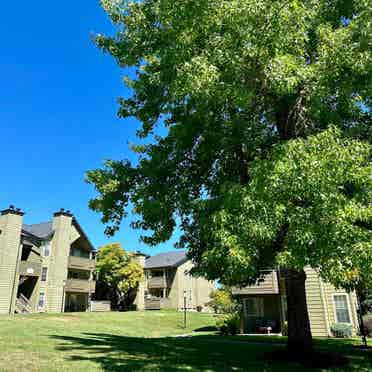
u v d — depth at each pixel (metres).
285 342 15.69
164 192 9.63
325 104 7.66
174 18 7.64
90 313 32.72
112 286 45.09
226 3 6.77
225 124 8.52
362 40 7.11
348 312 18.50
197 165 10.05
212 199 7.55
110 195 10.46
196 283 49.84
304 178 5.95
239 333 22.19
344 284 7.26
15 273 33.56
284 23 6.57
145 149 11.59
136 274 44.69
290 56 6.58
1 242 33.16
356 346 13.81
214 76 6.63
